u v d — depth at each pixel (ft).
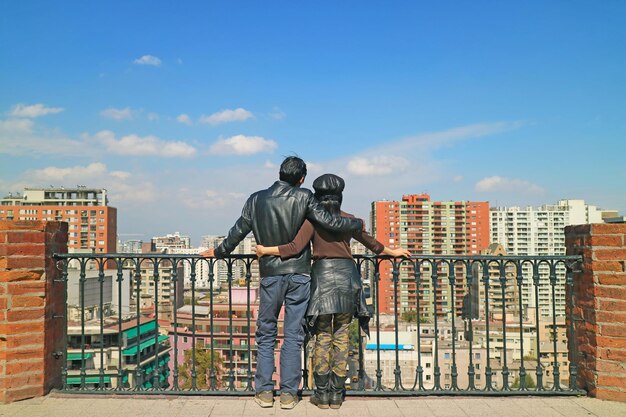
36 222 16.92
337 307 15.51
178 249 537.65
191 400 16.79
